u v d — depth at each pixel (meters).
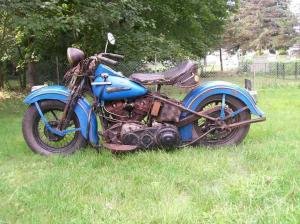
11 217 1.96
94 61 2.99
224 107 3.05
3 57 9.41
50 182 2.35
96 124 2.98
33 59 9.30
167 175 2.45
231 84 3.10
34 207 2.04
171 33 9.38
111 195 2.19
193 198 2.12
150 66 8.25
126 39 7.82
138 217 1.92
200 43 10.44
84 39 8.41
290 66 12.47
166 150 2.96
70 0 6.76
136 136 2.89
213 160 2.74
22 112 5.75
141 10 7.33
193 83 3.00
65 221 1.90
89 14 6.46
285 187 2.12
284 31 25.53
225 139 3.11
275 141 3.20
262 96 6.86
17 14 5.83
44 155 3.00
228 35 25.69
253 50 26.50
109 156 2.86
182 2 9.19
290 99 6.30
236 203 1.99
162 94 3.07
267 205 1.93
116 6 6.59
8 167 2.74
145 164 2.68
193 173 2.47
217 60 30.06
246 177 2.35
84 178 2.44
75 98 2.99
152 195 2.18
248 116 3.11
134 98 2.98
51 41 8.77
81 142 3.02
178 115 2.98
